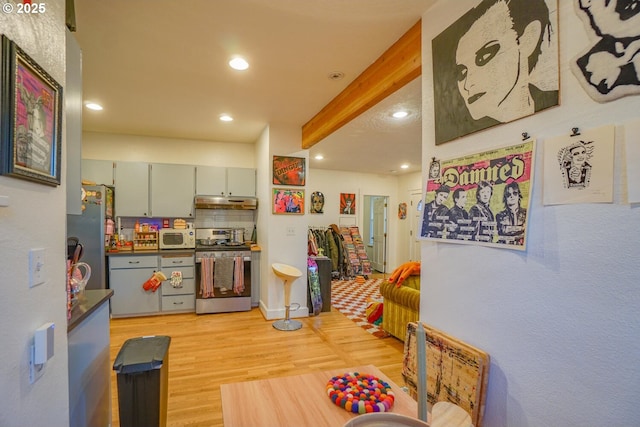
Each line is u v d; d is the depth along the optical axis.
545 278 1.04
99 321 1.58
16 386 0.79
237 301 4.19
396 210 7.77
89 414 1.44
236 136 4.42
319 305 4.14
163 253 4.03
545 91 1.05
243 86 2.68
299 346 3.13
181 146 4.54
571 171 0.97
